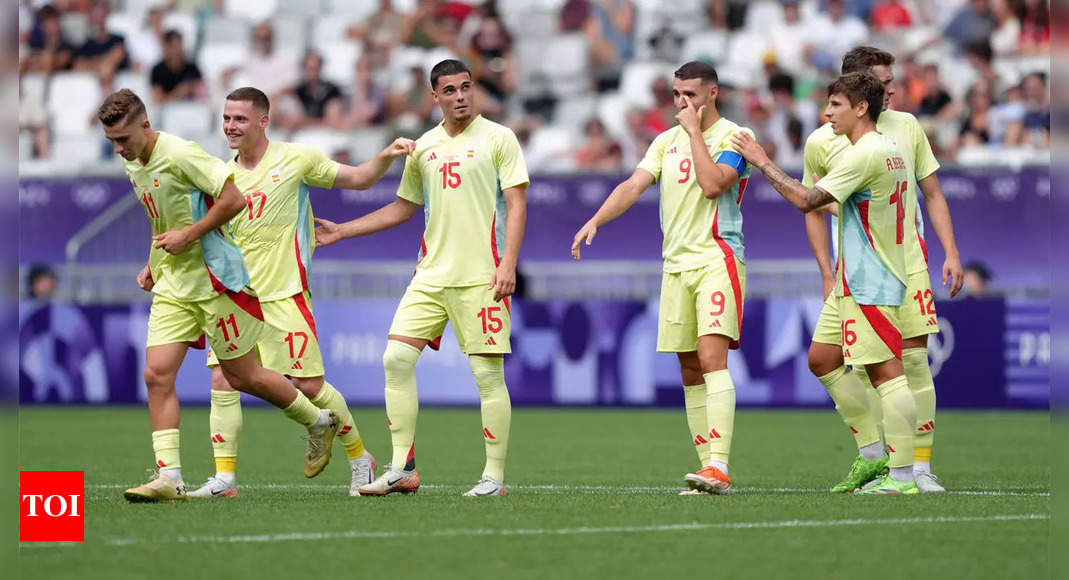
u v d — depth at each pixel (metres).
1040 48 70.69
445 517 23.33
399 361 27.77
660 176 28.61
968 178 55.78
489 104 73.19
